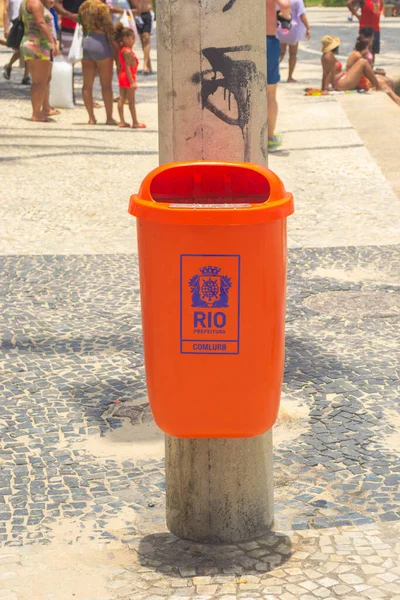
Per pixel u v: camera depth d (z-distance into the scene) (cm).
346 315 632
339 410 488
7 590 331
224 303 316
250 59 329
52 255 774
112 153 1212
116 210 927
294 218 888
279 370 331
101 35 1390
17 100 1652
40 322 623
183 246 311
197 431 333
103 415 489
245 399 326
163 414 332
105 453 448
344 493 403
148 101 1691
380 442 452
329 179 1054
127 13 1539
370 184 1027
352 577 332
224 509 358
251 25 327
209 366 322
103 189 1016
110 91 1427
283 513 385
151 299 320
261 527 365
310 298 668
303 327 611
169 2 325
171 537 368
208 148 335
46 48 1412
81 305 657
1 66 2131
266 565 343
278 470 425
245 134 335
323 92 1825
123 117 1418
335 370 540
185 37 326
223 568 342
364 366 546
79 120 1480
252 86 332
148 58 2042
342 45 2808
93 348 579
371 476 418
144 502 400
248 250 311
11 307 652
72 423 479
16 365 552
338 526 372
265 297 317
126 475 425
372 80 1859
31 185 1033
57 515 389
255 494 360
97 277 718
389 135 1327
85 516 388
